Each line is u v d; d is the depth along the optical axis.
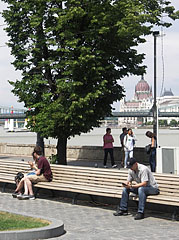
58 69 17.55
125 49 17.36
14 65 17.92
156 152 15.87
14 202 11.38
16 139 78.44
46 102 17.27
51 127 16.78
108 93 17.41
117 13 16.03
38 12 16.58
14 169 13.73
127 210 9.71
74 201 11.11
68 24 16.59
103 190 10.37
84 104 16.14
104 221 8.98
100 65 16.53
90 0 16.22
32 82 17.27
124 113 94.56
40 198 12.06
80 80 16.47
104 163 20.30
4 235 6.99
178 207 9.11
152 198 9.25
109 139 20.11
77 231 8.00
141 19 15.77
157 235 7.68
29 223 7.80
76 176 11.57
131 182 9.60
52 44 16.73
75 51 16.41
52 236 7.44
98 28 16.16
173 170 15.36
